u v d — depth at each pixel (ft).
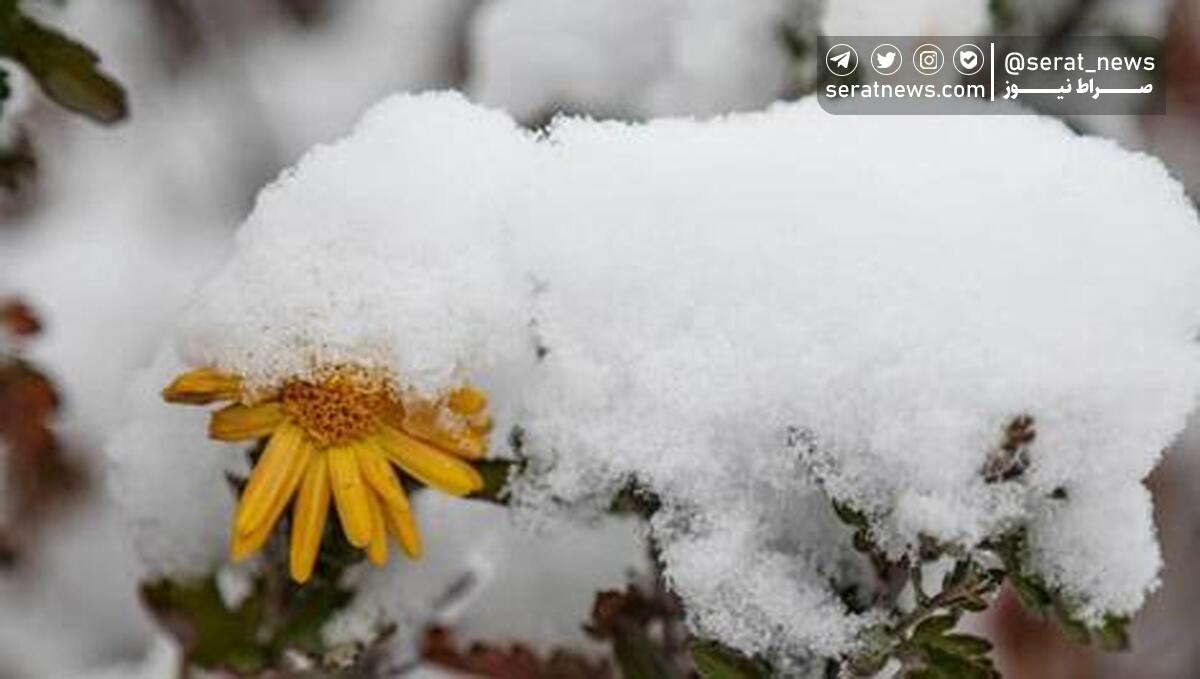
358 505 1.44
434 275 1.45
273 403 1.46
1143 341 1.38
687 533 1.45
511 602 1.72
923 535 1.39
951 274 1.40
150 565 1.66
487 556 1.70
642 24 1.97
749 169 1.45
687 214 1.44
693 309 1.43
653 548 1.54
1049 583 1.42
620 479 1.45
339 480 1.44
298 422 1.45
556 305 1.45
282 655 1.64
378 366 1.44
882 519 1.40
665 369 1.43
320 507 1.44
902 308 1.39
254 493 1.44
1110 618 1.44
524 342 1.47
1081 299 1.39
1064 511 1.41
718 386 1.42
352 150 1.48
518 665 1.71
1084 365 1.37
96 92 1.65
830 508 1.47
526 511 1.50
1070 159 1.45
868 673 1.44
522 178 1.48
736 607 1.45
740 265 1.43
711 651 1.45
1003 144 1.46
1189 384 1.38
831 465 1.40
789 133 1.48
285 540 1.57
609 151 1.47
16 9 1.62
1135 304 1.39
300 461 1.45
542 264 1.46
